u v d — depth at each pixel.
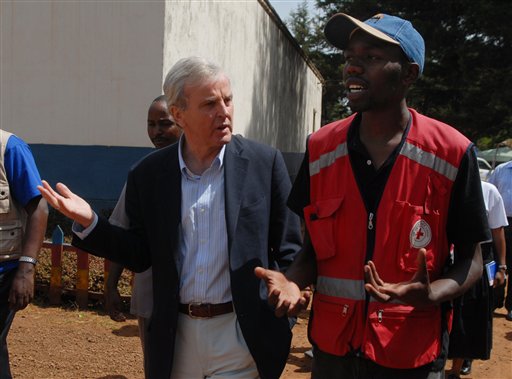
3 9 10.25
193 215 2.69
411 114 2.36
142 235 2.85
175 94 2.62
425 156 2.26
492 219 5.20
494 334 6.82
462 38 22.72
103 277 6.89
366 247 2.29
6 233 3.30
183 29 10.43
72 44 10.06
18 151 3.35
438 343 2.31
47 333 5.88
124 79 9.90
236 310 2.62
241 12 14.27
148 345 2.76
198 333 2.69
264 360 2.67
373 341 2.26
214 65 2.62
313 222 2.41
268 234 2.78
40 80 10.23
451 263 2.45
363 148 2.33
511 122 22.36
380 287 2.00
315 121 31.58
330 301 2.37
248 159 2.75
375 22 2.27
